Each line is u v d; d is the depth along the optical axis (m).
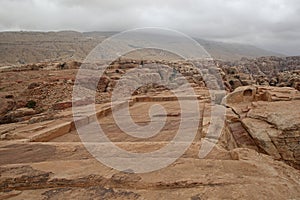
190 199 4.12
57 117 11.98
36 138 8.73
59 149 6.90
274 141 10.08
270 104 13.05
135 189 4.49
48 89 23.03
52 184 4.67
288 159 9.92
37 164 5.46
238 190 4.36
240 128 12.12
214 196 4.19
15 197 4.33
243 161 5.64
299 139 9.88
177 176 4.84
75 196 4.30
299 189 4.50
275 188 4.47
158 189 4.49
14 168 5.27
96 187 4.55
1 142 7.66
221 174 4.95
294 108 11.81
